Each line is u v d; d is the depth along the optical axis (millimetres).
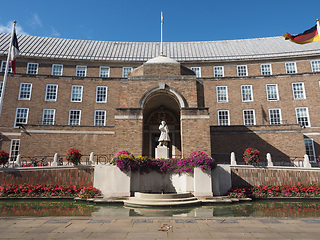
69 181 16750
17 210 12039
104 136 26047
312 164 27281
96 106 31969
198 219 9594
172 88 20391
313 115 30062
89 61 34781
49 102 31250
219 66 35531
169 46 40062
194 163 15625
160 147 18281
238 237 7105
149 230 7855
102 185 15898
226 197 15609
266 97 31812
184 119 19391
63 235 7234
